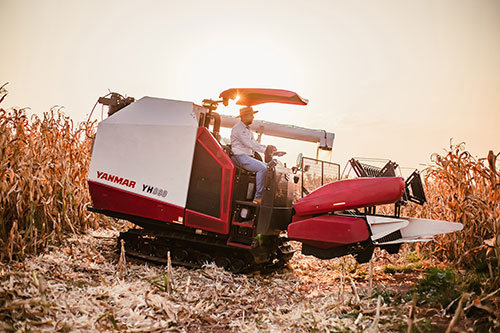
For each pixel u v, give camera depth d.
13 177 6.01
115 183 6.79
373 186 5.63
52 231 6.59
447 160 6.99
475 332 3.60
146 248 6.85
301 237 6.11
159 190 6.53
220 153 6.26
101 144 6.96
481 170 6.39
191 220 6.36
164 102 6.77
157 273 5.90
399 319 3.93
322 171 6.88
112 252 7.04
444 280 4.85
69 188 7.52
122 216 6.90
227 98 6.70
